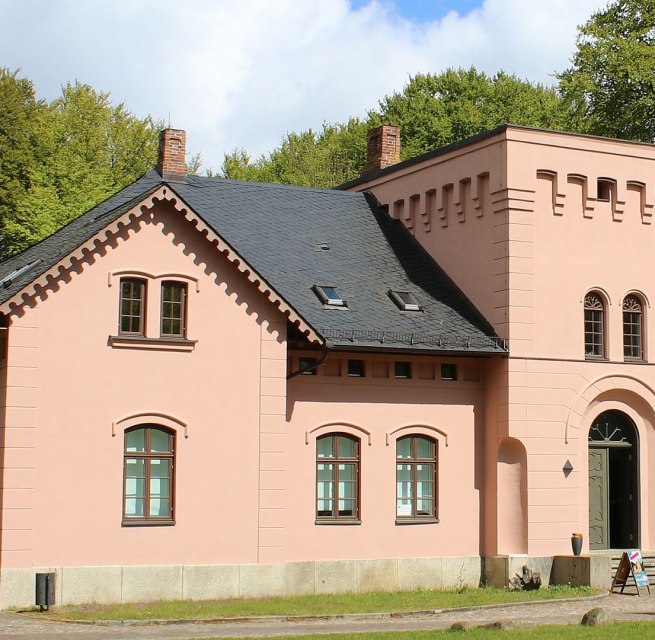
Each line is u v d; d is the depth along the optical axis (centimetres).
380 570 3089
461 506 3225
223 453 2852
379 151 4066
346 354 3114
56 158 5328
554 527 3228
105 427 2723
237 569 2841
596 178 3366
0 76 5266
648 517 3400
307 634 2250
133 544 2736
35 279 2645
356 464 3114
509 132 3256
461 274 3425
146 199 2764
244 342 2892
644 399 3400
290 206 3612
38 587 2517
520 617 2595
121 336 2753
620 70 4853
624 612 2667
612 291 3384
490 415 3262
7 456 2612
